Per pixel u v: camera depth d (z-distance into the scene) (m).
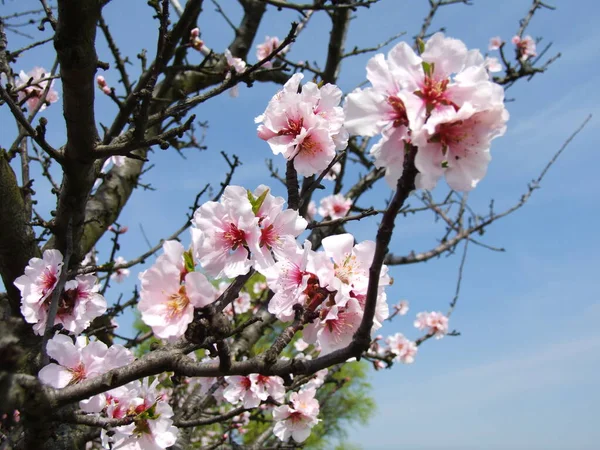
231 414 0.48
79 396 0.25
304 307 0.27
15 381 0.24
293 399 0.53
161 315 0.23
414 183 0.20
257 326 0.68
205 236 0.28
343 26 0.74
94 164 0.45
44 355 0.32
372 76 0.23
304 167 0.32
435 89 0.21
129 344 0.65
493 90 0.22
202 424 0.48
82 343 0.38
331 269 0.28
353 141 0.90
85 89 0.37
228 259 0.28
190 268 0.24
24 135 0.53
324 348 0.28
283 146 0.31
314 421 0.52
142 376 0.25
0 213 0.43
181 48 0.60
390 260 0.99
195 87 0.82
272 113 0.32
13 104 0.38
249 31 0.89
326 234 0.69
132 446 0.34
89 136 0.40
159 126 0.74
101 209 0.64
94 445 0.57
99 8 0.34
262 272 0.28
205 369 0.24
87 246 0.62
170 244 0.24
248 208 0.28
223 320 0.22
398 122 0.22
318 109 0.33
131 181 0.70
